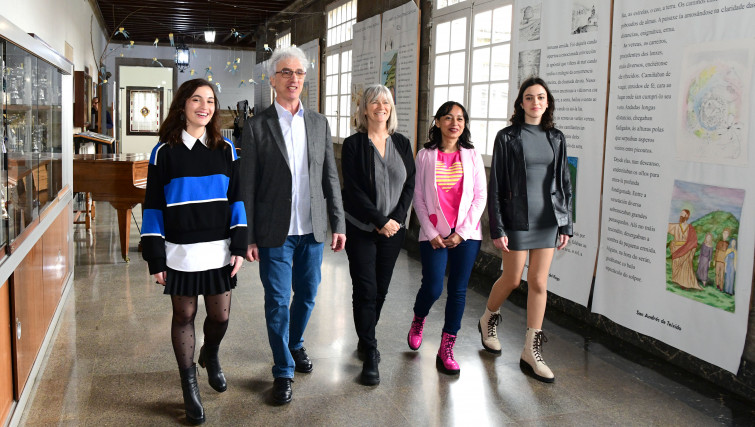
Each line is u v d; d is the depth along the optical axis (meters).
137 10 14.41
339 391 3.33
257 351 3.91
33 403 3.13
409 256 6.89
